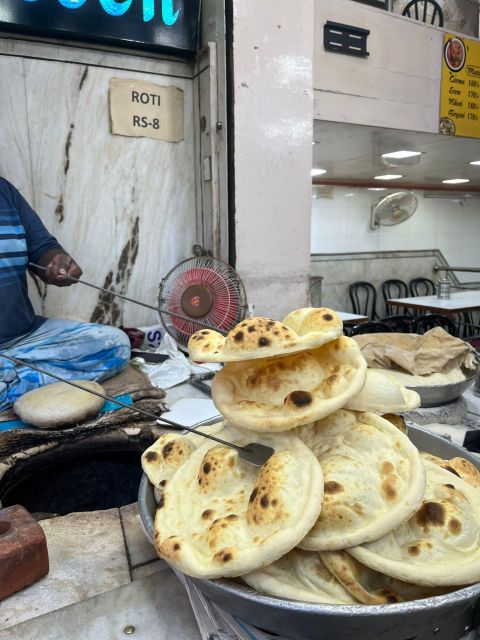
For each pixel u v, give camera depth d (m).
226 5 3.07
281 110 3.32
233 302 2.92
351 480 0.81
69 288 3.32
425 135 4.37
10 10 2.77
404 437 0.88
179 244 3.66
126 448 2.12
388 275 7.66
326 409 0.83
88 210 3.30
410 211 6.80
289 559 0.80
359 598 0.74
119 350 2.51
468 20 5.07
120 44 3.16
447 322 4.41
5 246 2.36
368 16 3.81
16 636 0.94
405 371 1.84
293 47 3.28
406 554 0.77
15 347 2.31
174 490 0.93
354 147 4.85
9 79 2.94
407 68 4.08
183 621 0.98
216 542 0.77
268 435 0.92
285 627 0.73
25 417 1.97
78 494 2.09
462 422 1.76
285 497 0.77
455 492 0.85
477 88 4.51
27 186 3.11
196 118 3.51
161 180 3.51
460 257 8.61
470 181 7.43
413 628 0.70
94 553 1.21
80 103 3.16
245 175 3.29
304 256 3.60
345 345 0.92
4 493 1.84
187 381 2.72
